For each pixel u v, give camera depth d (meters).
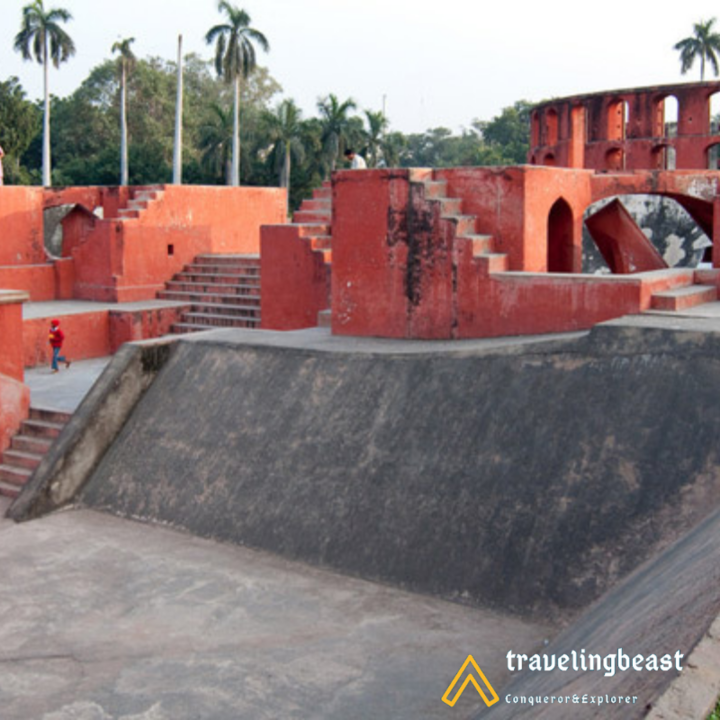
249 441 10.30
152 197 20.06
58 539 9.77
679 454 7.61
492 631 7.23
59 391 14.04
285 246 15.46
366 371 10.26
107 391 11.35
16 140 49.06
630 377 8.33
